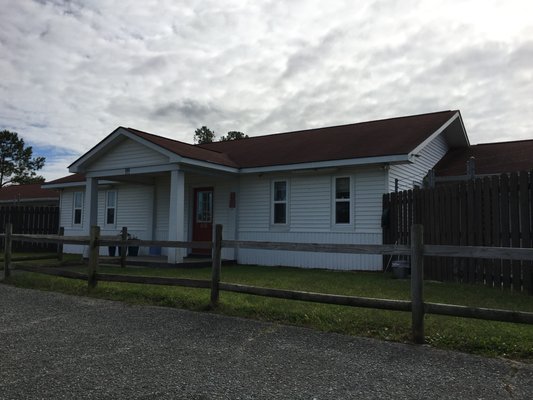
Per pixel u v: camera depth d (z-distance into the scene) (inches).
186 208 626.5
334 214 503.5
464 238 340.5
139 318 241.6
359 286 328.2
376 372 159.0
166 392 143.4
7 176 2006.6
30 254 685.3
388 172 470.9
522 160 539.8
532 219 282.8
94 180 587.8
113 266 498.6
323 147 551.5
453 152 652.1
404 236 429.4
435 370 159.6
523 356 169.8
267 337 203.3
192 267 499.2
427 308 189.8
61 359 176.6
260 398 138.3
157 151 505.4
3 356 180.4
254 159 579.2
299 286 326.3
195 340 200.7
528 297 272.8
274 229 547.5
